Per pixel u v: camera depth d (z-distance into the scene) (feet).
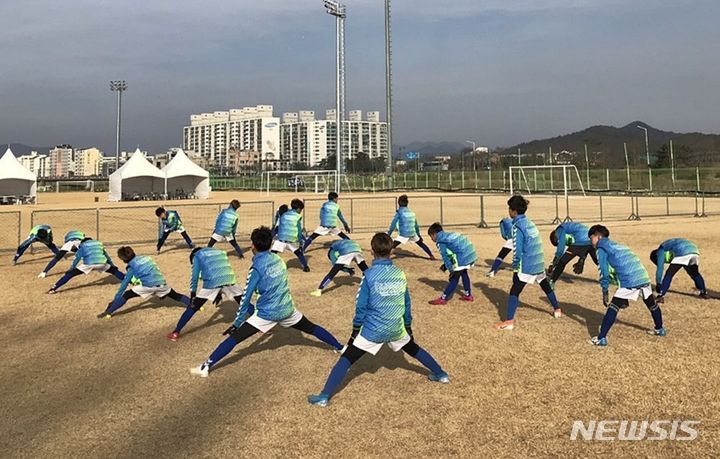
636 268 19.75
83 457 12.16
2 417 14.29
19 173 123.54
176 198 153.69
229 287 22.02
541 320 23.61
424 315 24.67
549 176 172.45
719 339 20.40
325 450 12.42
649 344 19.90
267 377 17.07
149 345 20.63
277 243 35.76
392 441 12.82
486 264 39.24
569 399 15.12
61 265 40.57
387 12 166.91
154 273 24.58
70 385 16.57
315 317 24.56
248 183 243.40
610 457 12.04
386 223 71.20
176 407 14.85
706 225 64.23
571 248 30.40
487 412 14.37
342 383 16.52
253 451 12.39
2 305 27.35
